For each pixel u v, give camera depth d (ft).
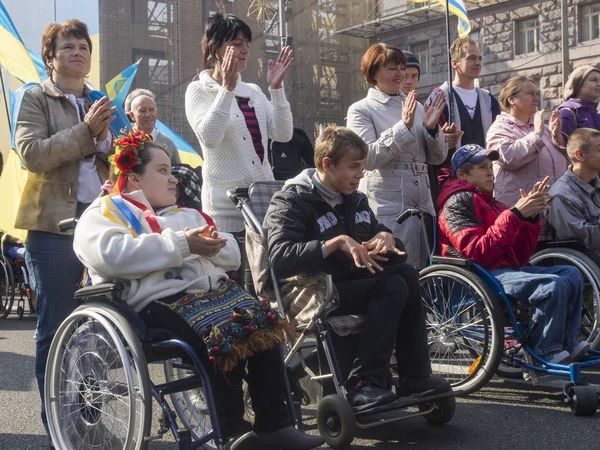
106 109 12.47
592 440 11.68
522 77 18.79
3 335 24.90
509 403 14.08
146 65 115.34
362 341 11.76
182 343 9.66
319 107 123.13
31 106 12.63
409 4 106.01
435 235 15.46
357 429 11.97
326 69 124.16
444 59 102.94
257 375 10.40
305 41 122.11
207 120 14.93
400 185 16.47
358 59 124.77
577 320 14.33
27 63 24.44
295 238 12.21
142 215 10.70
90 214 10.54
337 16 122.62
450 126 17.35
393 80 17.22
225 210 15.53
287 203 12.51
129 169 10.94
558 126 18.75
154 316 10.37
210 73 16.05
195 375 10.48
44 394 11.31
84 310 10.37
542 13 89.81
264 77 119.85
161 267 10.18
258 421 10.41
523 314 14.69
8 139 89.35
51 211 12.39
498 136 18.74
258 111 16.17
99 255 10.14
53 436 11.00
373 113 17.20
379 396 11.27
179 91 116.16
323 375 11.92
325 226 12.64
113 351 10.27
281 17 75.20
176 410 12.34
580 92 20.04
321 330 11.69
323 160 12.62
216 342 9.63
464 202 15.06
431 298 15.06
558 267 14.70
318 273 11.84
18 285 30.73
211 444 11.56
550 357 13.91
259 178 15.83
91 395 10.53
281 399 10.43
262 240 12.75
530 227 15.01
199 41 118.11
